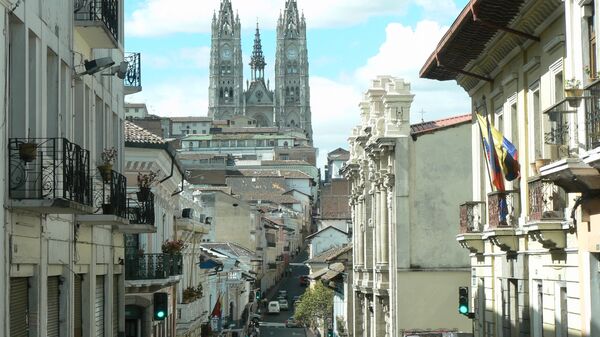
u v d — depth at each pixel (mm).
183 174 57500
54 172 22109
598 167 20969
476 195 38000
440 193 55594
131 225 35812
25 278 23562
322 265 134250
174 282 48781
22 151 21422
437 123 58719
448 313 55156
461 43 34000
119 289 37156
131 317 45625
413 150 55781
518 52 31484
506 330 34125
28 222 23078
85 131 30156
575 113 23391
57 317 27078
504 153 29766
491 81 35406
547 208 27141
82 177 23984
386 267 59781
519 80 31797
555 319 28266
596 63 22438
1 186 20844
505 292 34000
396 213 55531
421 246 55469
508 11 29484
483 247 36875
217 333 85938
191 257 69625
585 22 23312
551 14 27703
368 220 68312
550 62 28328
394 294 55938
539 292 30312
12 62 22641
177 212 62031
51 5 25375
